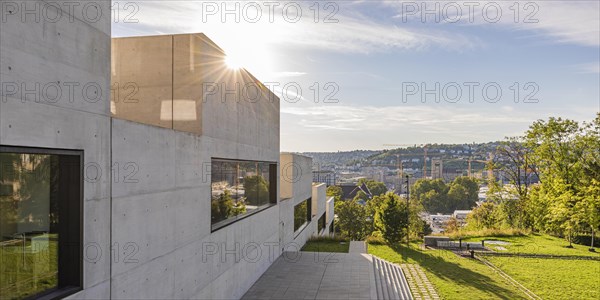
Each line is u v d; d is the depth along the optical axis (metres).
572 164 32.34
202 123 9.34
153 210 7.16
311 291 12.48
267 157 15.70
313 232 28.20
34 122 4.60
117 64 9.50
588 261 21.11
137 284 6.64
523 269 18.91
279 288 12.82
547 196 32.56
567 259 21.55
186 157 8.52
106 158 5.87
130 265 6.44
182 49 9.32
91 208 5.52
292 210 20.83
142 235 6.80
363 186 115.38
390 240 25.41
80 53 5.38
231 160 11.64
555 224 29.69
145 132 6.91
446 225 75.00
